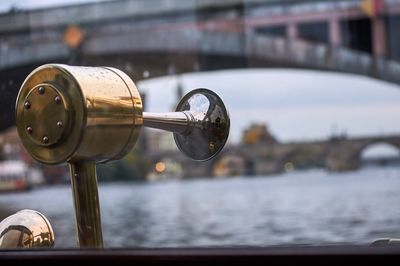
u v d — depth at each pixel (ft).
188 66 70.44
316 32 77.41
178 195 92.02
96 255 2.17
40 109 2.58
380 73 78.48
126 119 2.63
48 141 2.56
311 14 76.74
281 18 75.87
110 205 80.69
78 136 2.51
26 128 2.62
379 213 66.49
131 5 62.80
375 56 77.97
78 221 2.71
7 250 2.34
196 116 3.10
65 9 48.26
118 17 60.75
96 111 2.52
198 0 69.82
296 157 107.34
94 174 2.71
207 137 3.12
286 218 73.26
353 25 77.41
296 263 1.97
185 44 69.21
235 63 75.25
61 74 2.55
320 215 70.95
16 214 3.19
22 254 2.25
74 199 2.71
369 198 79.36
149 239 63.31
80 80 2.53
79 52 47.37
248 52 74.79
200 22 70.54
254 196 89.35
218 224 73.97
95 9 55.52
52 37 45.19
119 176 84.12
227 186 102.83
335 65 78.69
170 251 2.12
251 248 2.09
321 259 1.95
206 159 3.14
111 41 59.62
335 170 108.17
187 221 73.92
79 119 2.50
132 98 2.67
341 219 65.62
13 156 59.16
